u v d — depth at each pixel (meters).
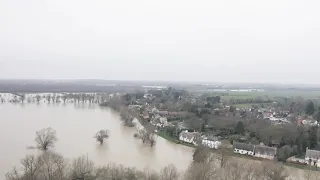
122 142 192.00
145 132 198.38
